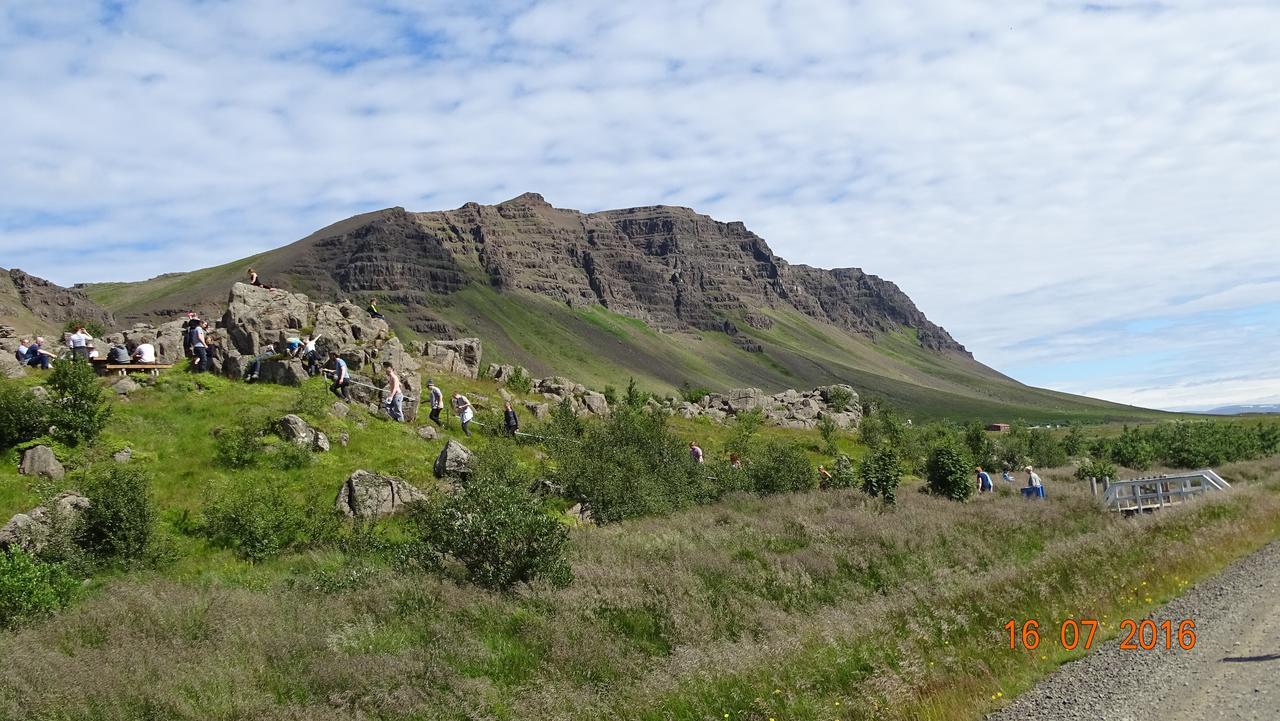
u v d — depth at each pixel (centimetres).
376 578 1631
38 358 3350
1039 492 3231
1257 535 1884
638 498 2755
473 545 1647
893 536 2038
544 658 1215
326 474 2630
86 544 1928
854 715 953
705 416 6147
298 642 1196
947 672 1061
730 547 2002
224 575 1900
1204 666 1032
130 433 2694
